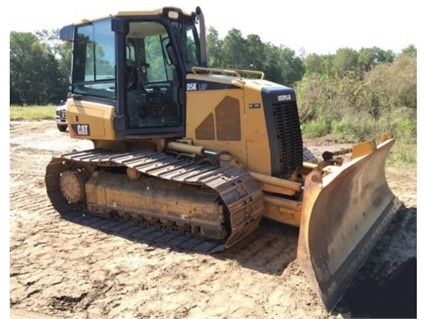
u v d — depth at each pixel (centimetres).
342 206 477
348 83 1518
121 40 573
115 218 612
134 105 593
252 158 534
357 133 1245
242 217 469
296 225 498
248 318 367
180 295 406
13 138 1423
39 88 5659
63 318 375
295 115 567
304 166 584
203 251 491
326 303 378
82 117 623
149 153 583
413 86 1388
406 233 549
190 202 514
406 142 1100
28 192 770
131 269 458
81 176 628
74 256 494
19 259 488
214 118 552
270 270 448
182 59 579
